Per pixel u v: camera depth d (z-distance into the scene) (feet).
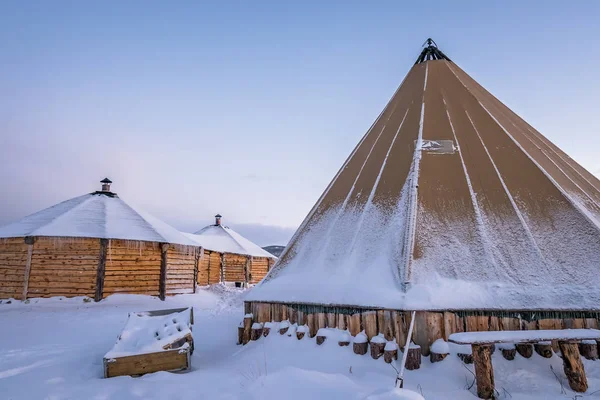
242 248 100.63
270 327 23.76
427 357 17.52
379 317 19.04
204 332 33.32
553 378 15.99
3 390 16.58
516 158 25.63
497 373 16.28
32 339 29.50
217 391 15.57
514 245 20.75
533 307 17.95
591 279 18.85
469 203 23.08
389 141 30.53
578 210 21.68
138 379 17.63
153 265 56.18
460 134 28.43
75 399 15.23
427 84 35.24
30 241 49.19
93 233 51.75
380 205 25.21
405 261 20.26
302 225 29.40
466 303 18.19
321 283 22.49
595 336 15.38
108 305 48.67
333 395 13.82
